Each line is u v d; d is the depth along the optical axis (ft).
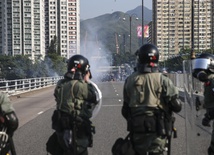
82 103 22.40
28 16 454.81
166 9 369.71
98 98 22.97
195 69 22.80
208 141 22.80
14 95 121.90
